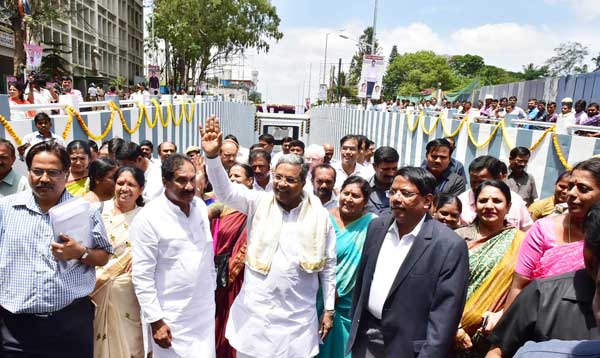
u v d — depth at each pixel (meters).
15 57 15.02
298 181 2.83
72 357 2.53
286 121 33.47
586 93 14.70
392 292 2.50
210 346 3.01
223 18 33.31
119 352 3.01
